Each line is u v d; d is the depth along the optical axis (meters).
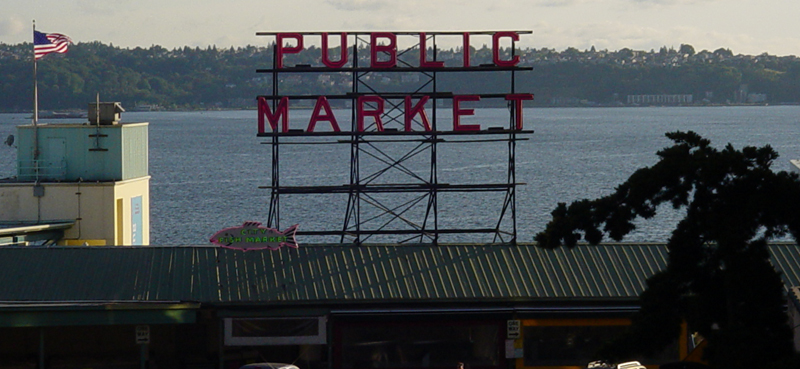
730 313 35.12
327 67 50.16
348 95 49.91
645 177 35.91
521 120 50.31
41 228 58.44
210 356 46.69
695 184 35.75
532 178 164.50
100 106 64.00
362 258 44.28
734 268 34.56
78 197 61.38
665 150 36.28
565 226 36.72
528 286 42.66
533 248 45.22
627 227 36.19
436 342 41.84
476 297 41.81
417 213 122.06
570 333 41.94
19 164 63.03
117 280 42.00
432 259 44.34
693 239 35.81
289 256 44.19
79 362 46.06
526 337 41.84
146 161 67.56
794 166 95.12
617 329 42.06
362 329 41.50
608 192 144.00
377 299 41.62
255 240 44.31
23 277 41.81
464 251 44.91
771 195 34.06
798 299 36.88
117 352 47.59
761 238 35.16
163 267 43.06
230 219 119.00
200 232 108.50
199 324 47.56
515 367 41.78
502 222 113.81
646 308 36.34
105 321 39.25
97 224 61.53
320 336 41.44
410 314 41.12
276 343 41.28
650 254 44.81
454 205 130.00
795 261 44.47
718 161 34.28
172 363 46.94
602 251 45.00
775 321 34.59
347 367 41.41
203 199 138.62
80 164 62.91
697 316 35.72
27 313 38.44
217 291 41.69
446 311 41.34
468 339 41.94
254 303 41.09
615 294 42.19
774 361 33.00
